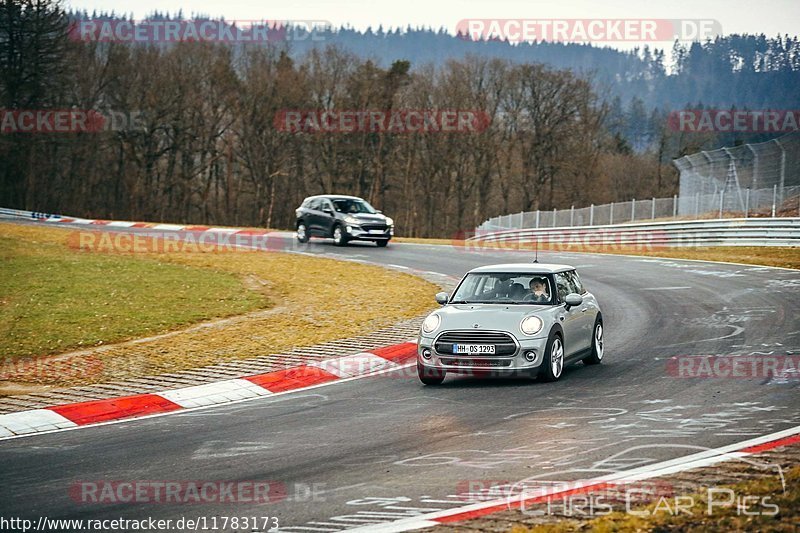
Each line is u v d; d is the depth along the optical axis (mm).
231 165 149250
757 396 21672
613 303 42375
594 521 12312
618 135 192500
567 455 16781
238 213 154625
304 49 149000
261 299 46625
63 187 140250
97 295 47062
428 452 17562
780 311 36875
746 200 72750
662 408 20734
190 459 17844
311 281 53562
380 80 152000
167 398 24703
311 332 35562
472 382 25625
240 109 145000
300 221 79312
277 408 23047
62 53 130375
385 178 162000
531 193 166125
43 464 17812
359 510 13922
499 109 163625
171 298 46594
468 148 163000
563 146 163625
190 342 34156
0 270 55688
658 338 32281
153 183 148125
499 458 16797
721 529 11680
